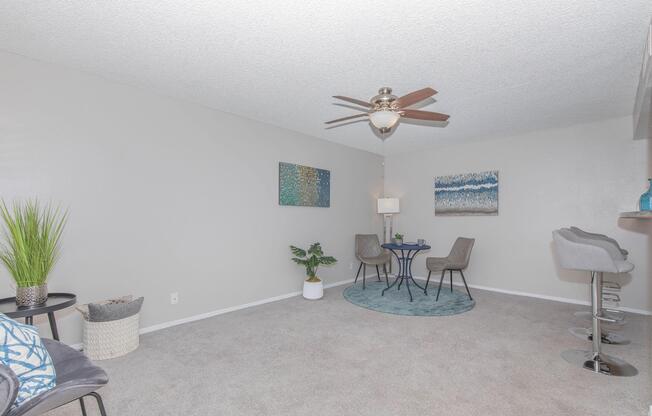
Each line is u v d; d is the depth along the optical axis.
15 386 1.00
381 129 2.79
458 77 2.63
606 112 3.48
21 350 1.18
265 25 1.94
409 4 1.74
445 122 3.86
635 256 3.55
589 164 3.85
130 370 2.21
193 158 3.27
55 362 1.41
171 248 3.10
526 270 4.30
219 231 3.48
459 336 2.82
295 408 1.78
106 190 2.71
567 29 1.96
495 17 1.85
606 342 2.69
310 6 1.75
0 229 2.21
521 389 1.97
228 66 2.47
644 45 2.12
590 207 3.83
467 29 1.97
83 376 1.30
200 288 3.32
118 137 2.78
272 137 4.03
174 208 3.12
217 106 3.37
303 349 2.55
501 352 2.49
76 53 2.29
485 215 4.68
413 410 1.76
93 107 2.64
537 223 4.22
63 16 1.86
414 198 5.52
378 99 2.54
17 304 1.98
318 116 3.69
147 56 2.33
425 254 5.38
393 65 2.44
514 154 4.43
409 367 2.25
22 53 2.29
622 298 3.60
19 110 2.31
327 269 4.81
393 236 5.76
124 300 2.67
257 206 3.86
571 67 2.46
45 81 2.42
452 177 5.04
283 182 4.14
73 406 1.79
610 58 2.31
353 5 1.75
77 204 2.56
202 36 2.06
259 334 2.87
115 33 2.03
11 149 2.28
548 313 3.49
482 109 3.39
